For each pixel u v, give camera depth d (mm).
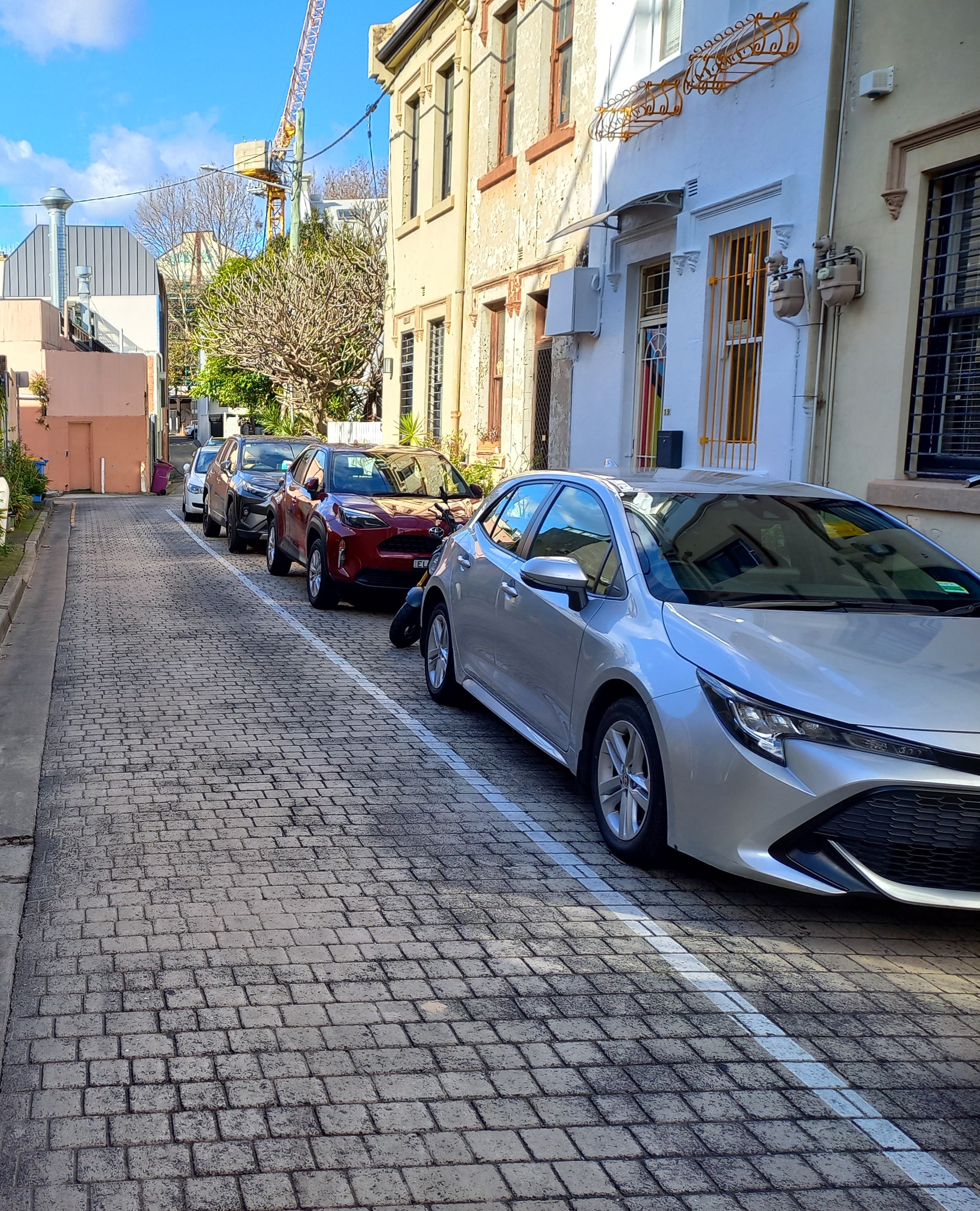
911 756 3840
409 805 5559
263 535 17016
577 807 5590
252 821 5258
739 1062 3307
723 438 10953
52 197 49688
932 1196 2729
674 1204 2668
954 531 7848
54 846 4898
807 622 4707
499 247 16844
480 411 17922
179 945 3947
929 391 8367
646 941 4098
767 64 9812
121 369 38750
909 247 8305
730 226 10617
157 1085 3088
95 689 8000
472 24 17656
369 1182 2711
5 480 15602
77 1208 2594
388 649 9844
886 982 3850
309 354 30156
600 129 12906
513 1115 2998
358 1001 3582
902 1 8312
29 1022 3410
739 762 4094
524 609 5926
